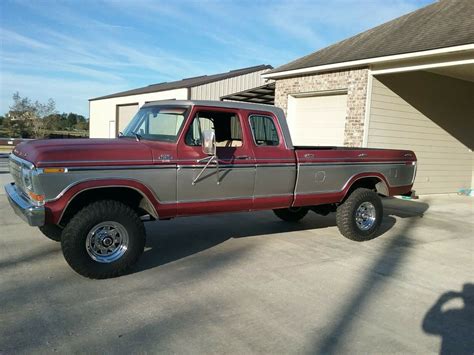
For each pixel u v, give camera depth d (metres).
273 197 5.93
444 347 3.49
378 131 11.03
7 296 4.14
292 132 13.20
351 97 11.00
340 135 11.72
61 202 4.36
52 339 3.35
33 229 6.68
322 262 5.62
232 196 5.54
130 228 4.72
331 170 6.45
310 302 4.28
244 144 5.61
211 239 6.54
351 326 3.79
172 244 6.18
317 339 3.52
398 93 11.27
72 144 4.62
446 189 13.22
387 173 7.17
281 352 3.29
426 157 12.42
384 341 3.54
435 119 12.41
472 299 4.55
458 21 10.13
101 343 3.32
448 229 8.08
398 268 5.52
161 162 4.89
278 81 13.38
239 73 21.16
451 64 8.87
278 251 6.04
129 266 4.76
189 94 19.41
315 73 12.02
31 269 4.91
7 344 3.26
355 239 6.79
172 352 3.22
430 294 4.65
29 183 4.41
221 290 4.49
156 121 5.46
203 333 3.54
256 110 5.75
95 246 4.60
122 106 26.39
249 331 3.61
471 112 13.58
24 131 39.91
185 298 4.24
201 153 5.18
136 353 3.19
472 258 6.15
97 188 4.59
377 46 10.81
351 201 6.70
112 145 4.75
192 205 5.23
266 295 4.40
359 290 4.67
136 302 4.10
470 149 13.74
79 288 4.40
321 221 8.24
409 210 10.05
